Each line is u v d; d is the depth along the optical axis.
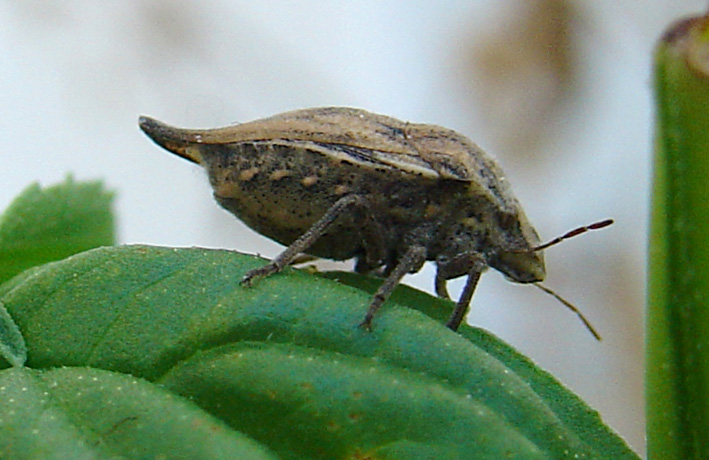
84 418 0.05
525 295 0.07
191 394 0.05
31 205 0.05
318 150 0.05
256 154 0.05
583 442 0.05
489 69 0.07
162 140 0.05
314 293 0.05
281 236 0.05
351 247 0.05
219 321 0.05
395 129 0.05
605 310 0.07
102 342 0.05
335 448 0.05
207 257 0.05
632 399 0.07
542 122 0.07
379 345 0.05
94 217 0.05
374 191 0.05
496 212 0.05
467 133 0.07
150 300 0.05
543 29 0.07
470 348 0.05
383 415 0.05
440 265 0.05
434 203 0.05
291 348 0.05
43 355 0.05
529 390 0.05
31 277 0.05
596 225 0.05
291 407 0.05
